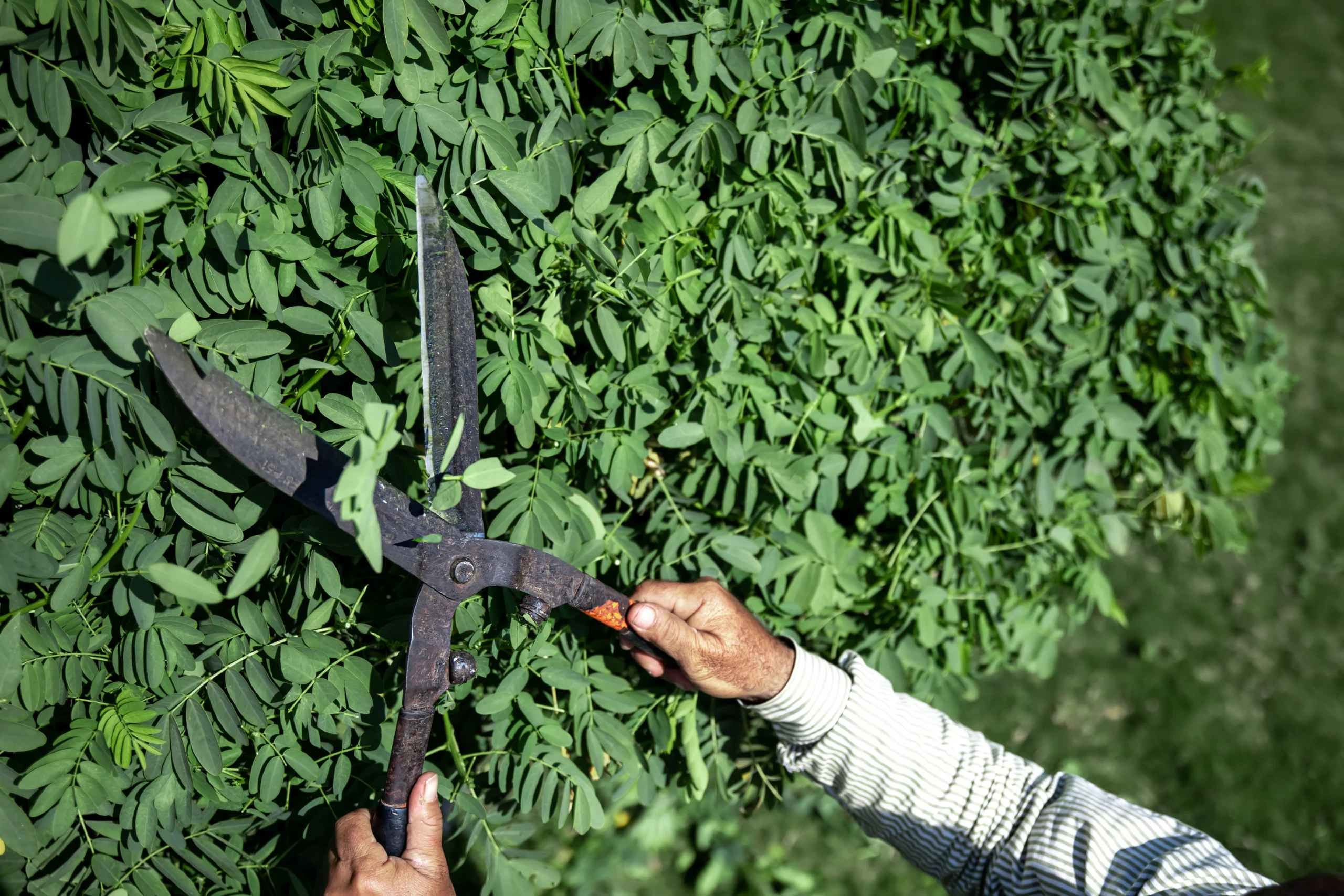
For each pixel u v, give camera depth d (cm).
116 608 125
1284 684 381
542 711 159
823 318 173
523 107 149
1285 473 448
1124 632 395
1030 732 366
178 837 138
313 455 119
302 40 136
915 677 193
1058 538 202
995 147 192
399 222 139
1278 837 339
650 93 159
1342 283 518
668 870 323
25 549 121
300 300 142
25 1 117
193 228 128
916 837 160
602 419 157
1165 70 220
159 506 130
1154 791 352
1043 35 186
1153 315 207
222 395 113
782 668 157
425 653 127
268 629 139
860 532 193
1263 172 569
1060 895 139
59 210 115
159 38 129
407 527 125
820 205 167
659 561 165
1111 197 201
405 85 135
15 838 123
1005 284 190
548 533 146
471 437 131
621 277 149
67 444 124
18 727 123
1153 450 225
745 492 167
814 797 340
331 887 125
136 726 129
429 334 126
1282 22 654
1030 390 195
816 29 160
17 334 115
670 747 172
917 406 182
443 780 148
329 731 142
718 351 156
